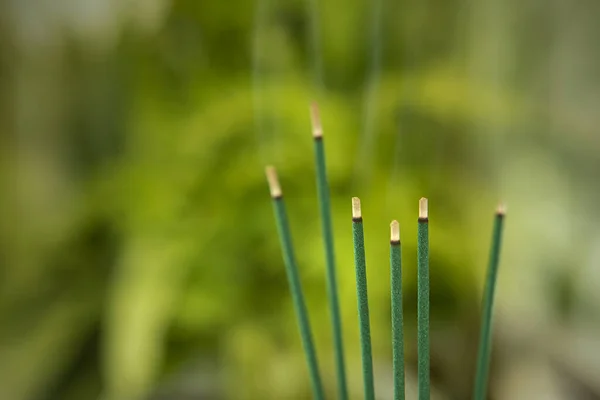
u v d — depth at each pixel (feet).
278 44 1.85
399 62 1.91
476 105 1.82
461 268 1.81
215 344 1.89
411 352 1.77
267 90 1.76
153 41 1.93
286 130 1.77
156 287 1.70
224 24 1.88
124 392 1.70
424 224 1.09
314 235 1.70
